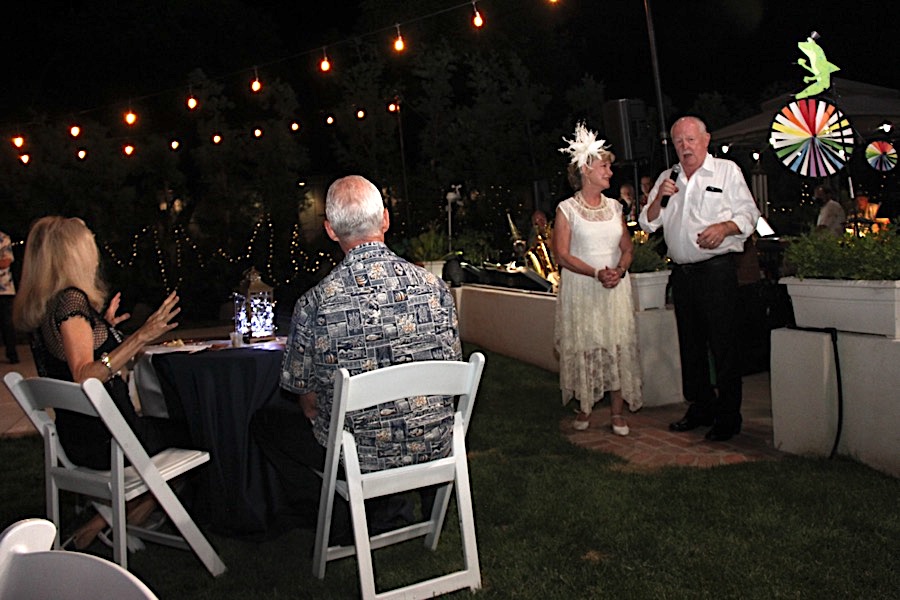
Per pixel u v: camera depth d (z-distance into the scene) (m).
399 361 2.68
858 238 3.95
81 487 2.95
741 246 4.37
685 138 4.31
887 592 2.65
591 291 4.62
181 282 13.34
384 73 17.50
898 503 3.34
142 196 14.18
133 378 4.13
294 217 14.40
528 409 5.41
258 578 3.06
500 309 7.54
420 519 3.57
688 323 4.54
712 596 2.70
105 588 1.07
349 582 2.98
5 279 8.37
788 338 4.09
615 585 2.81
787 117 5.56
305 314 2.67
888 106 8.77
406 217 15.09
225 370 3.26
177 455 3.15
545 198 11.89
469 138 15.37
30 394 2.95
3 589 1.10
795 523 3.21
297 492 3.24
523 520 3.44
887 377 3.67
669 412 5.21
